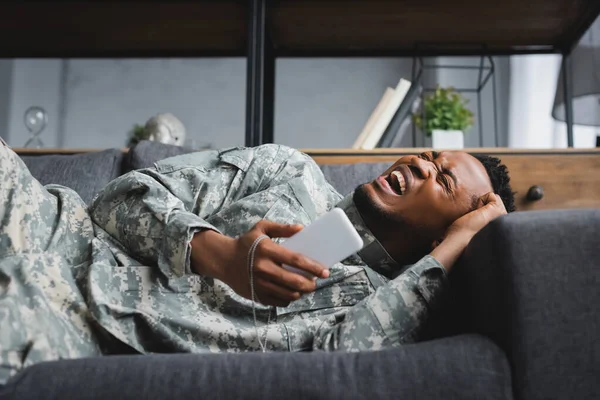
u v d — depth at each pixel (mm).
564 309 696
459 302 924
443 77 3504
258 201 1049
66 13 1951
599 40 1985
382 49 2154
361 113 3943
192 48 2172
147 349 891
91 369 652
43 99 4234
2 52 2184
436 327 928
